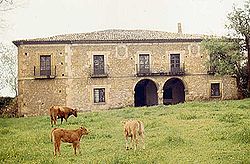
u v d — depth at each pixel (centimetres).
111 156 1053
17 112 3628
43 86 3516
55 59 3534
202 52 3725
